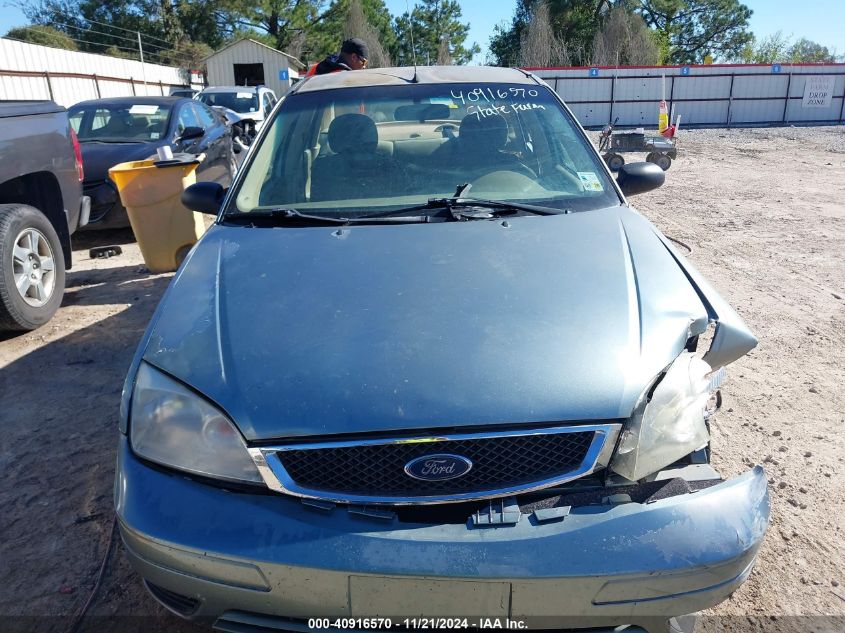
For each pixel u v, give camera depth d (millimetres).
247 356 1962
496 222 2697
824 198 9648
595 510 1762
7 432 3459
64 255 5316
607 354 1940
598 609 1719
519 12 45219
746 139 20156
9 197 5082
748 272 6031
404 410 1798
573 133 3328
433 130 3334
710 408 2158
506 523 1731
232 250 2549
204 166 7223
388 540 1710
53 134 5035
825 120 26297
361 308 2113
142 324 4891
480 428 1792
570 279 2244
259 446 1801
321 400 1825
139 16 44875
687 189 10727
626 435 1829
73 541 2654
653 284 2242
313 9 47469
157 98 8641
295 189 3043
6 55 17781
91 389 3926
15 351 4465
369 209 2871
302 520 1756
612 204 2928
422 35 51125
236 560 1729
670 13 48844
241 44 32812
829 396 3754
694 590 1741
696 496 1804
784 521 2742
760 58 52906
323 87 3564
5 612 2309
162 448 1879
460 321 2039
